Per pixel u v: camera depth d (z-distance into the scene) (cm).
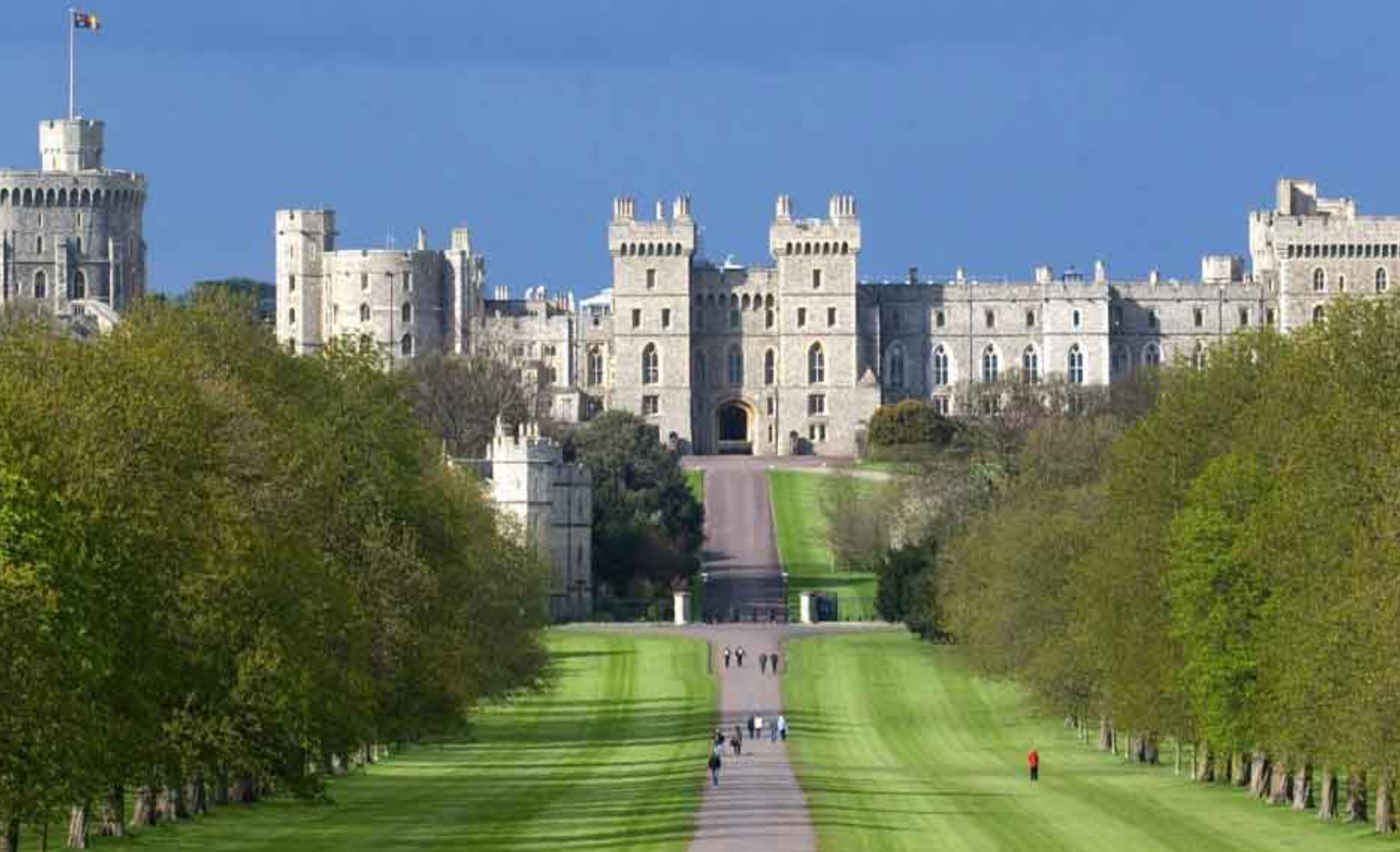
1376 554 19788
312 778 19925
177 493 19162
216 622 18988
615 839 19475
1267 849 19225
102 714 16938
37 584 16125
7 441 17138
